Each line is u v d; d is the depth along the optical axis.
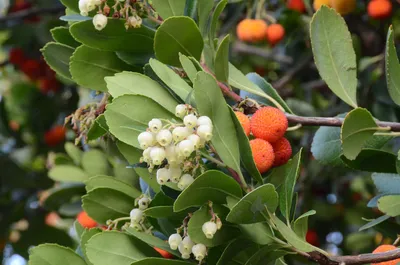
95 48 0.60
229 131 0.54
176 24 0.57
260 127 0.56
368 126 0.55
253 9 0.93
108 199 0.62
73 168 0.83
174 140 0.50
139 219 0.57
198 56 0.59
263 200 0.51
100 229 0.58
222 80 0.60
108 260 0.55
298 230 0.55
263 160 0.56
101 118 0.57
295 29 1.01
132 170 0.73
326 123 0.59
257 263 0.54
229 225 0.53
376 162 0.62
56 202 0.87
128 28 0.59
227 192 0.52
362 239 1.01
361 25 0.97
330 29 0.61
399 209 0.61
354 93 0.61
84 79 0.61
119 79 0.55
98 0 0.57
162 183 0.52
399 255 0.54
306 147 1.00
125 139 0.53
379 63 0.96
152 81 0.56
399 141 1.00
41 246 0.58
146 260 0.53
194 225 0.52
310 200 1.02
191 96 0.55
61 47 0.64
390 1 0.87
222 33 1.01
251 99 0.59
